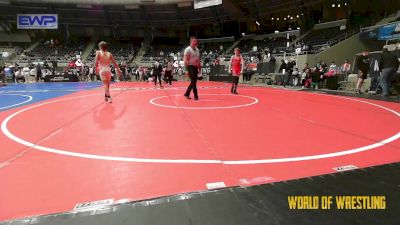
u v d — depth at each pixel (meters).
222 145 3.54
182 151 3.30
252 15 34.22
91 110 6.36
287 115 5.69
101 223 1.77
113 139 3.83
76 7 34.72
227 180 2.47
